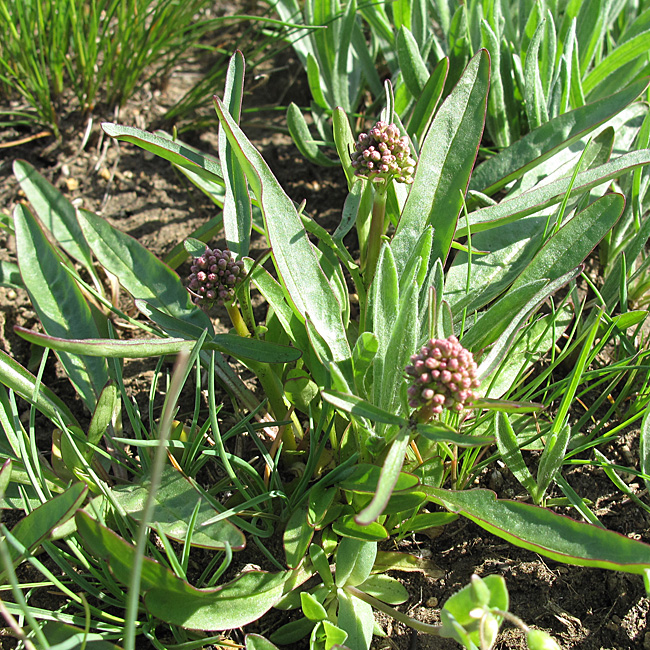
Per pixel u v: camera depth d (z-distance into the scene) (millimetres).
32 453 200
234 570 216
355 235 312
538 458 235
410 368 172
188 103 350
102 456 233
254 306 288
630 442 236
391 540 221
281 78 383
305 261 207
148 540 197
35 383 212
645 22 318
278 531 221
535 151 267
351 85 348
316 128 355
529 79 276
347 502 214
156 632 202
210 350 223
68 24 330
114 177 335
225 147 218
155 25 329
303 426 244
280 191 206
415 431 175
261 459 237
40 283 243
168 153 229
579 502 211
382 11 327
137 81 369
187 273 305
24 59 327
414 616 207
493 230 255
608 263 278
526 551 216
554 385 221
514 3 344
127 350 186
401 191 251
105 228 231
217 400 257
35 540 183
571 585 209
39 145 343
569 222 219
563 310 254
